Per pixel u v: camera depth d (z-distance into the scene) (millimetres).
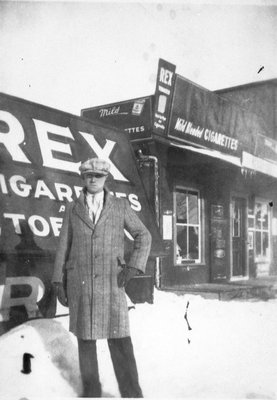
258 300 6742
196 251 8172
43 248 4082
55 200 4445
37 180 4398
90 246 2668
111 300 2660
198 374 3182
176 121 6707
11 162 4246
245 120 8500
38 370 2971
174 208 7473
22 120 4594
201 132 7215
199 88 7094
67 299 2793
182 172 7730
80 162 5004
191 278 7785
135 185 5703
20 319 3971
